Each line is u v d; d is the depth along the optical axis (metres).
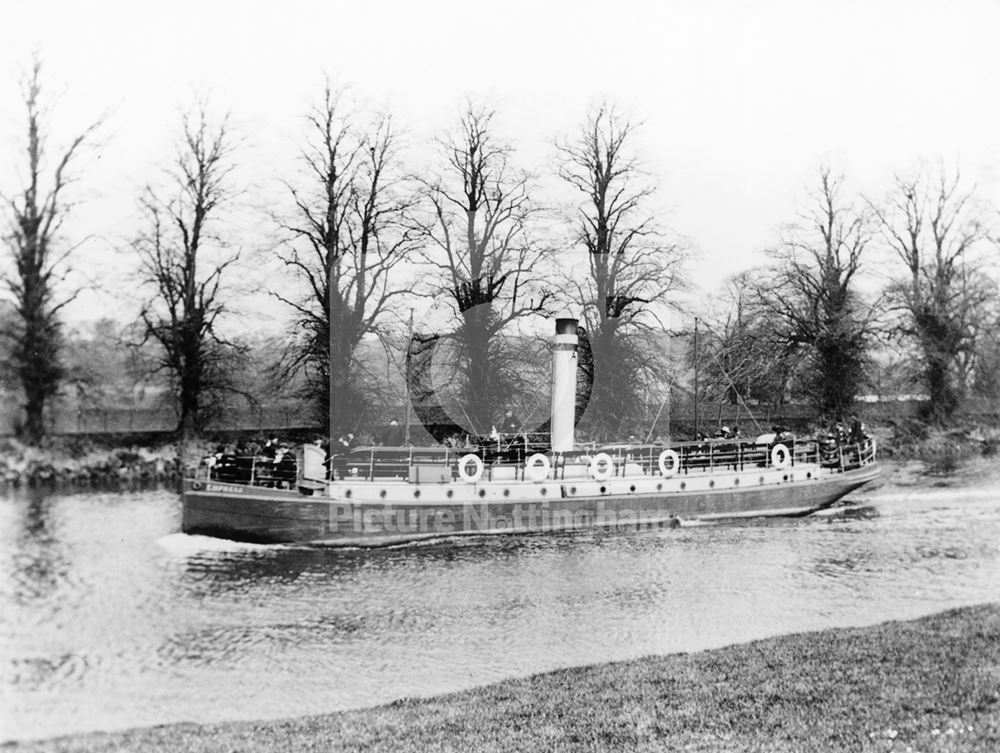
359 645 9.46
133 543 9.55
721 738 8.09
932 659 9.12
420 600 9.90
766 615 9.91
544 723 8.17
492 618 9.87
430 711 8.63
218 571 9.75
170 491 9.80
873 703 8.55
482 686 8.91
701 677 8.91
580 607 9.95
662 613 10.00
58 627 8.97
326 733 8.12
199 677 8.92
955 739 7.94
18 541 9.22
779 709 8.42
